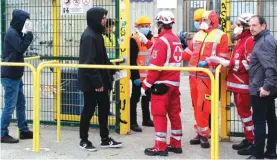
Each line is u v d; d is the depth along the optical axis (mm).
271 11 6965
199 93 6621
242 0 6965
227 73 6715
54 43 7824
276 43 5781
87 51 6145
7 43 6715
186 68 5730
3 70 6684
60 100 7684
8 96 6742
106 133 6594
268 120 6051
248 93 6363
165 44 6031
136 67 5863
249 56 6223
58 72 7129
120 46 7363
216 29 6715
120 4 7312
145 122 8102
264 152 6156
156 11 15203
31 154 6281
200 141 6809
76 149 6539
